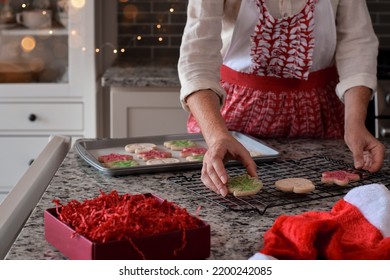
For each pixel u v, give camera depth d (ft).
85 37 10.80
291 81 6.79
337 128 7.10
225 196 4.85
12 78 10.92
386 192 4.26
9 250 4.04
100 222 3.76
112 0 12.11
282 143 6.77
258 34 6.49
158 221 3.76
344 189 5.14
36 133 11.04
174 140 6.79
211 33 6.01
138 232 3.65
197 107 5.58
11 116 10.99
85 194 5.06
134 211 3.79
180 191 5.15
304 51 6.55
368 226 4.05
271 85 6.80
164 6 12.19
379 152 5.63
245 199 4.89
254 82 6.81
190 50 5.95
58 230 3.92
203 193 5.04
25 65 10.95
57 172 5.64
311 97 6.86
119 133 10.41
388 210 4.10
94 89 10.93
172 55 12.34
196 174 5.64
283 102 6.82
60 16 10.91
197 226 3.85
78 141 6.51
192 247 3.77
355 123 6.04
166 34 12.27
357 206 4.20
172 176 5.57
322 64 6.83
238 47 6.66
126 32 12.23
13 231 4.42
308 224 3.74
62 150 6.33
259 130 6.94
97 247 3.53
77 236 3.67
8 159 11.11
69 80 10.90
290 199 4.90
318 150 6.48
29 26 10.93
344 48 6.67
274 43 6.54
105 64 12.25
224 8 6.50
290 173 5.57
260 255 3.60
